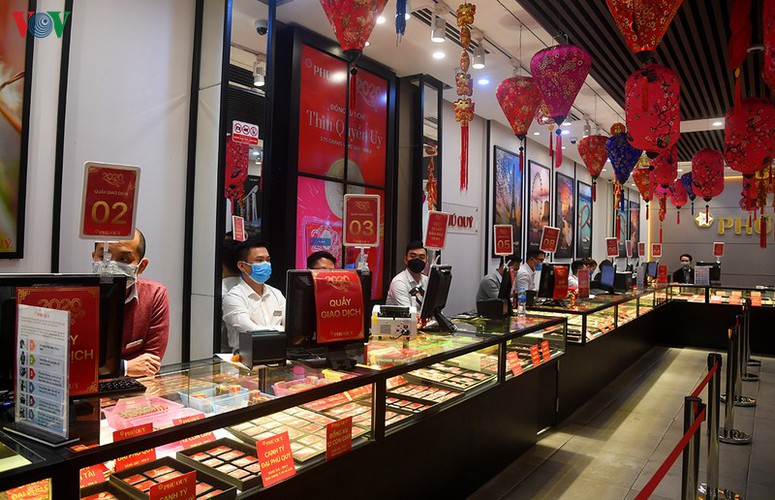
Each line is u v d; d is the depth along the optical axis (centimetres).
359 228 310
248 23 413
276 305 356
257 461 175
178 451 175
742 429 459
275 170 531
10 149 306
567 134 965
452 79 680
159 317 262
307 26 528
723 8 425
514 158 963
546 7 426
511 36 543
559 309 485
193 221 408
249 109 416
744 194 751
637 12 273
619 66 538
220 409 162
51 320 128
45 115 325
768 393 579
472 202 855
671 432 441
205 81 405
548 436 425
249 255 329
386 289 647
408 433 246
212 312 391
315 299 220
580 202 1302
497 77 662
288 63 524
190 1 409
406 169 675
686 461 229
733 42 360
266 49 424
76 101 343
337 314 225
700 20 446
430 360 245
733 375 439
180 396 174
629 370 668
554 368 448
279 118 530
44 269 325
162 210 392
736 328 466
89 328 147
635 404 523
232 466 171
